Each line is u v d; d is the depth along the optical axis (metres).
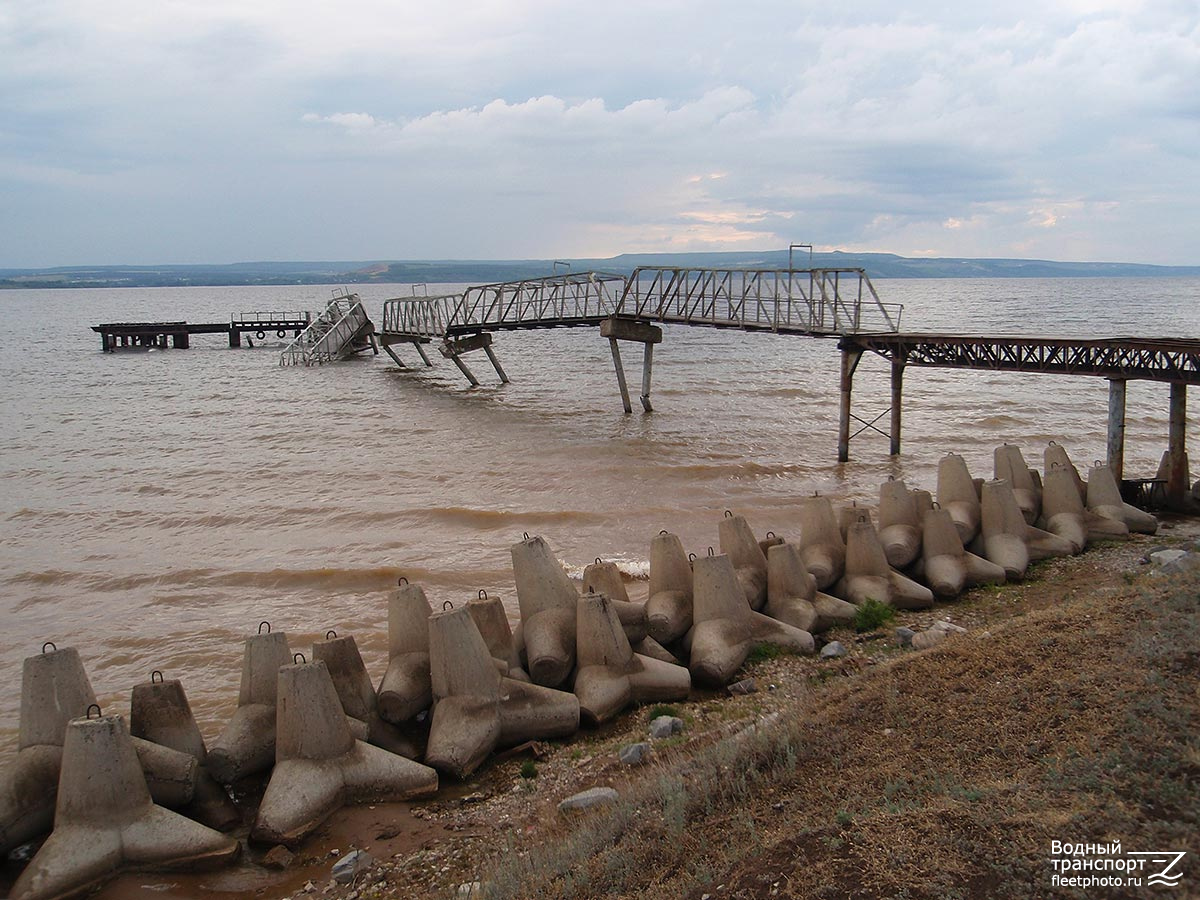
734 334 94.12
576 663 11.77
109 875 8.30
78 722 8.59
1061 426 33.41
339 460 29.16
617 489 24.58
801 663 12.32
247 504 23.73
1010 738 7.43
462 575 17.98
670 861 6.88
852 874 5.97
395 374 56.50
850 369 27.39
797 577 13.66
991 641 9.66
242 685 10.57
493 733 10.41
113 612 16.52
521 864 7.56
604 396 44.19
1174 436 20.11
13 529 21.92
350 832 8.98
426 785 9.61
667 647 12.74
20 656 14.63
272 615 16.22
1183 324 78.38
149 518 22.59
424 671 11.12
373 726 10.62
